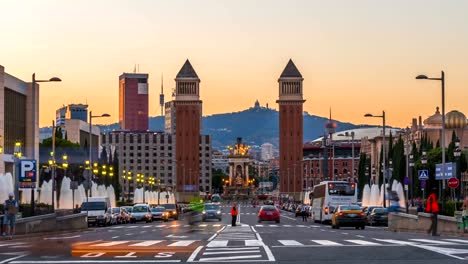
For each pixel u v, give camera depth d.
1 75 118.88
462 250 29.95
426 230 53.53
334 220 69.81
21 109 135.12
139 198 168.50
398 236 46.16
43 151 146.00
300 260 26.16
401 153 138.12
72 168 147.75
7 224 46.12
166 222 102.19
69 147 149.25
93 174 134.88
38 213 73.81
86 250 32.59
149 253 30.56
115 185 179.38
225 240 41.66
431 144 158.50
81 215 66.06
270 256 28.09
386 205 109.81
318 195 95.44
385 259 26.06
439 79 64.19
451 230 48.72
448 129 182.00
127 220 94.94
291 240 40.53
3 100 119.56
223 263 25.23
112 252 31.23
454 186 58.31
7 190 88.38
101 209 81.88
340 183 89.12
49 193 109.06
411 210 81.56
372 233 53.44
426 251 29.44
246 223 91.44
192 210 76.44
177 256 28.78
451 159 128.38
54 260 26.98
